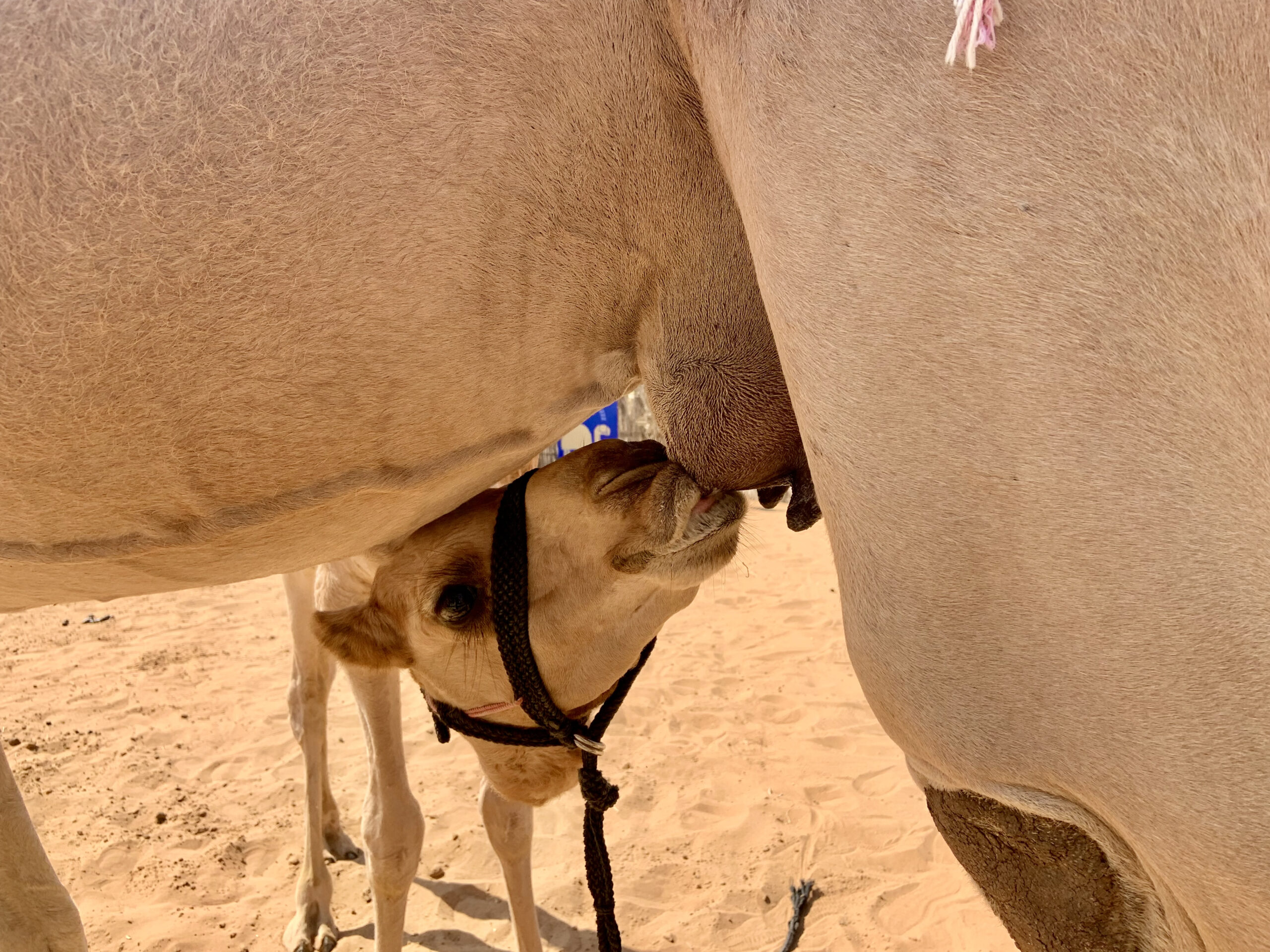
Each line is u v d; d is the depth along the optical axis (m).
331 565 3.54
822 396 1.65
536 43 1.72
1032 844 1.80
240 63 1.67
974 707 1.66
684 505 2.23
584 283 1.95
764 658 7.82
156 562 2.19
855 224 1.54
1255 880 1.49
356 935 4.62
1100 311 1.43
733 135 1.67
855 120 1.52
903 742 1.85
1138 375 1.43
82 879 5.04
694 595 2.78
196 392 1.84
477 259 1.84
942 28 1.46
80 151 1.67
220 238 1.72
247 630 8.97
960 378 1.52
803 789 5.80
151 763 6.30
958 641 1.64
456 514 2.66
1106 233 1.42
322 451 1.98
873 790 5.78
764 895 4.85
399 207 1.75
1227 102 1.39
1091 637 1.52
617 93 1.78
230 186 1.69
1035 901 1.87
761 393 2.08
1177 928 1.67
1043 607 1.55
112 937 4.59
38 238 1.70
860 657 1.78
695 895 4.88
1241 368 1.41
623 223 1.90
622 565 2.41
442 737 3.02
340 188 1.72
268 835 5.45
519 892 3.80
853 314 1.57
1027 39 1.42
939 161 1.48
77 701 7.34
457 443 2.10
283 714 7.06
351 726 6.80
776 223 1.62
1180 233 1.40
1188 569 1.44
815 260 1.59
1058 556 1.51
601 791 2.68
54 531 2.03
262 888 5.00
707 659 7.83
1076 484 1.48
